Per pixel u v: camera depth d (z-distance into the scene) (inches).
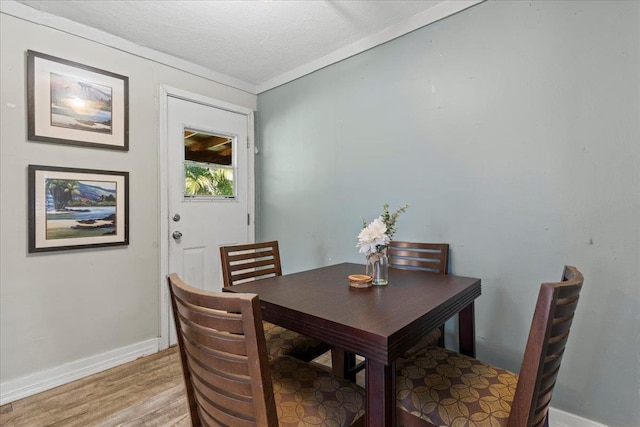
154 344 93.5
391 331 34.3
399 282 58.8
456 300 50.0
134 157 89.7
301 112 106.0
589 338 56.2
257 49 93.0
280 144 113.3
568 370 58.2
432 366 45.2
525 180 62.6
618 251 53.6
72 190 78.7
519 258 63.5
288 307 43.5
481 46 67.7
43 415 64.4
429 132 75.8
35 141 73.4
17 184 71.2
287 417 35.4
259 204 121.6
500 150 65.5
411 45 78.6
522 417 32.0
